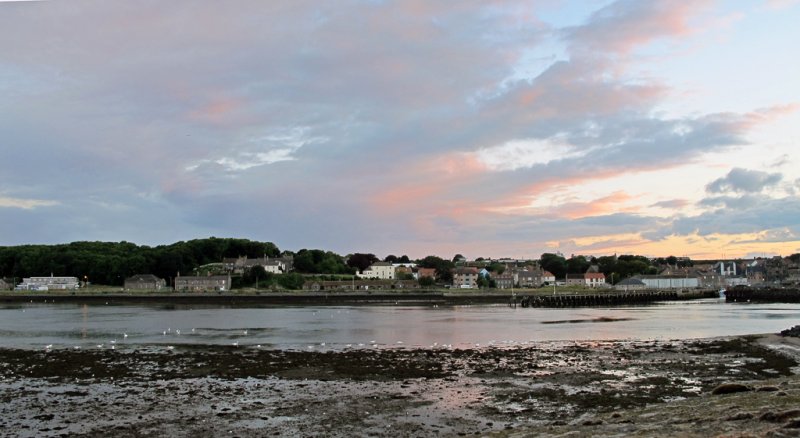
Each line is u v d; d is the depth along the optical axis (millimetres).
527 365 35875
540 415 23594
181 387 29938
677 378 31438
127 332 59719
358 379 31812
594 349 42875
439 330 60719
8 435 21188
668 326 65250
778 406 17094
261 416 23688
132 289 187375
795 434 13375
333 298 146625
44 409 25156
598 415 20812
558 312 95438
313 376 32844
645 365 35688
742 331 58750
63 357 40719
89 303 135625
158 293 157250
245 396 27641
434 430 21469
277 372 34156
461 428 21703
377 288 192875
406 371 34094
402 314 90562
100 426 22344
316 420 23031
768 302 131250
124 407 25438
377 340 51000
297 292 161500
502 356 39625
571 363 36562
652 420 17500
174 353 42500
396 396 27375
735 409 17469
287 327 65188
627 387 29078
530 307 114188
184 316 86875
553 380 31031
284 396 27594
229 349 44688
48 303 135750
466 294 154250
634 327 63969
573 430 17078
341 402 26203
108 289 189875
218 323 71812
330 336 54656
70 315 90375
